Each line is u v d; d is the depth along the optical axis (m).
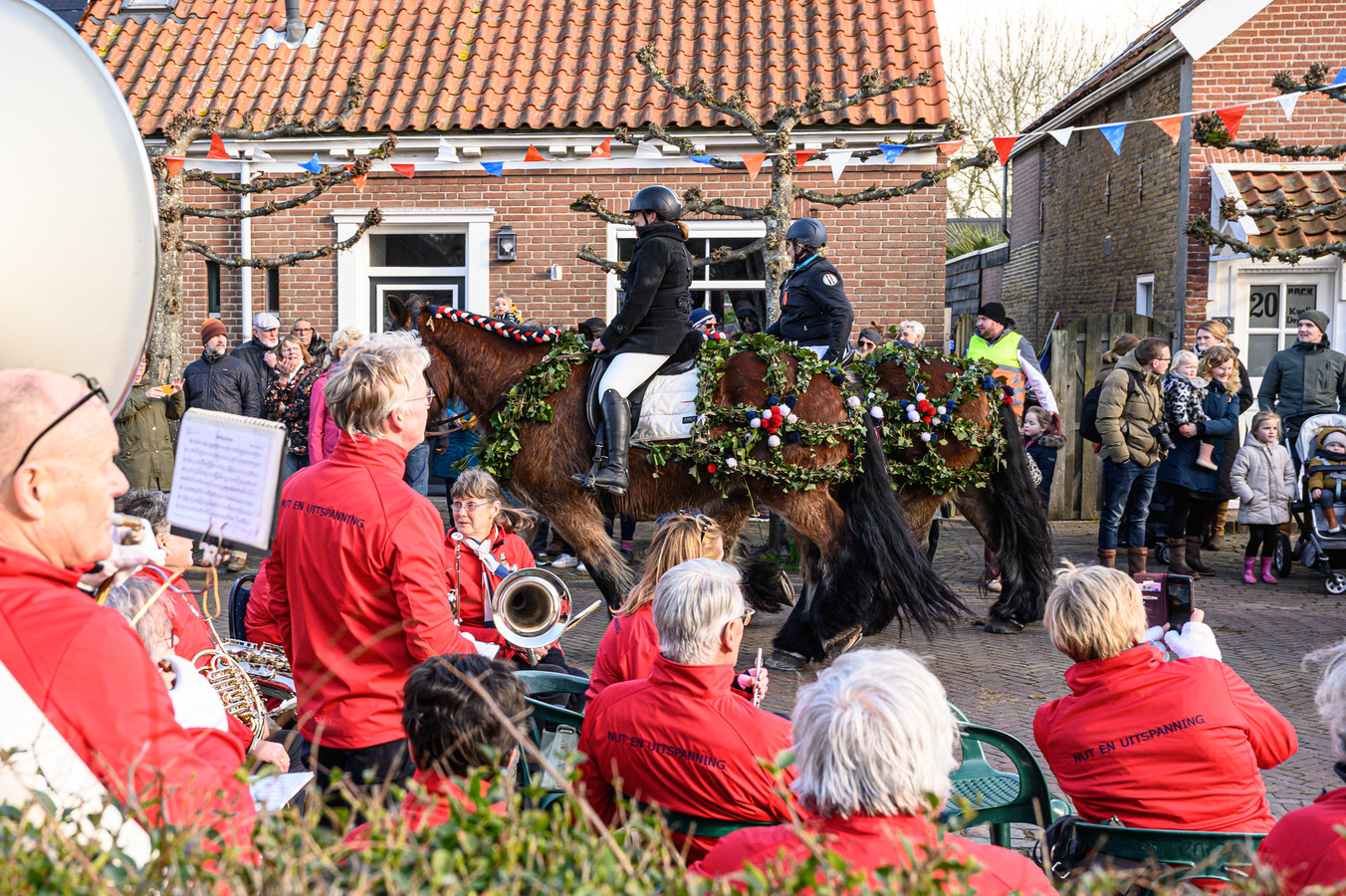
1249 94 11.84
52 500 1.71
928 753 1.86
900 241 11.78
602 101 12.01
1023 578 6.84
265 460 2.36
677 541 3.48
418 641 2.75
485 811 1.46
